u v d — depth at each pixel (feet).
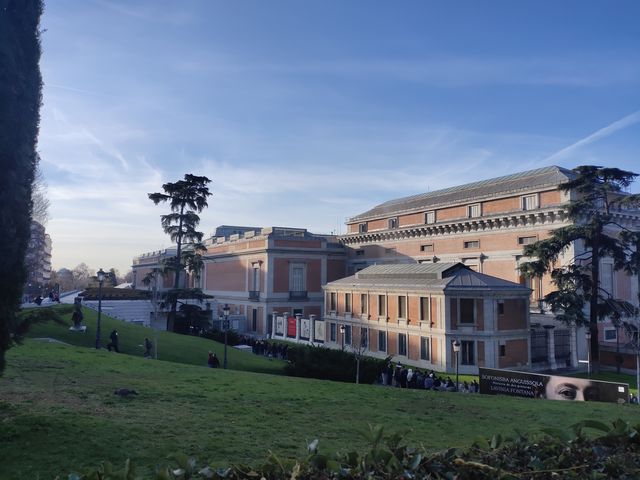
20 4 30.89
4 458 24.93
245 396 45.37
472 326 128.57
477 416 44.11
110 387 44.47
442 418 42.24
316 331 184.55
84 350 71.51
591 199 117.29
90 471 13.20
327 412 40.98
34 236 184.75
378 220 232.94
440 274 139.03
